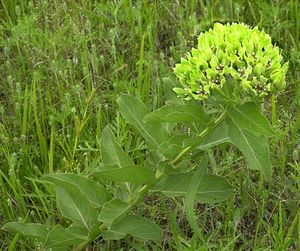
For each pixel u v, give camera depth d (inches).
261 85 19.3
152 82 30.8
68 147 26.0
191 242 22.1
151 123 22.3
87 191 22.8
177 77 21.5
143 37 30.0
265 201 25.2
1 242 24.6
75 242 22.4
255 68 19.1
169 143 21.3
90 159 26.6
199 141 20.6
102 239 24.5
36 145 28.0
